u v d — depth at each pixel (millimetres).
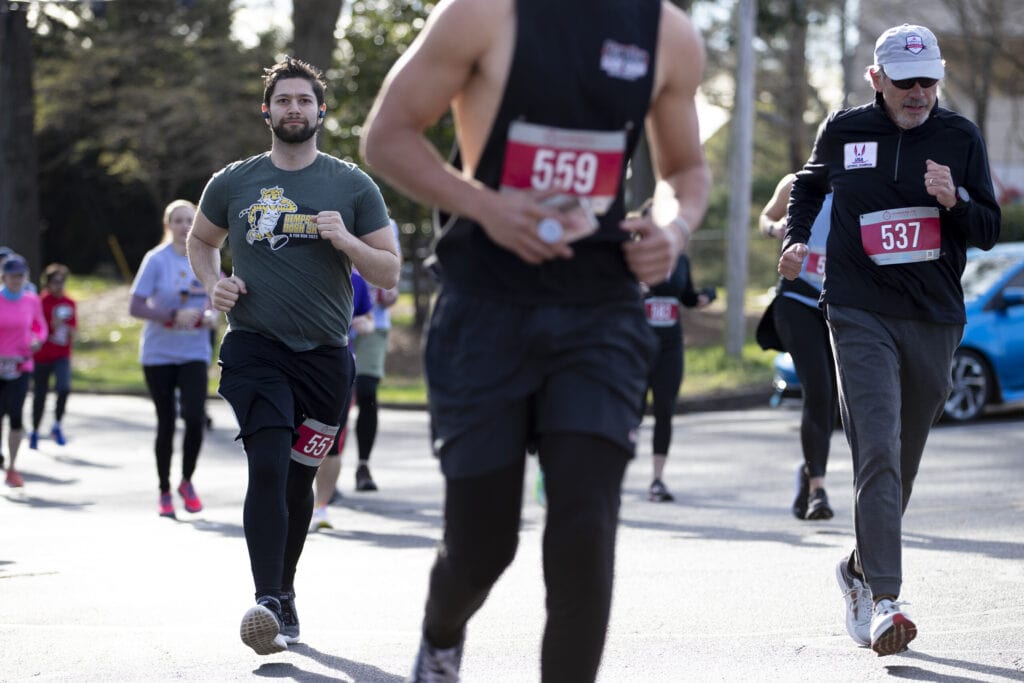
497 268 7637
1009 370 35781
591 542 7434
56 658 12555
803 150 93312
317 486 21266
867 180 12477
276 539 12070
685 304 24500
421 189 7375
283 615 13031
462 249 7746
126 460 32656
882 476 11875
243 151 91500
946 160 12375
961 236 12492
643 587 15586
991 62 78312
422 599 15266
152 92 90562
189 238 13836
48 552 18906
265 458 12258
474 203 7305
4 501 25219
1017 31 80062
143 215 118625
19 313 27188
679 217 7762
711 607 14445
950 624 13344
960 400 35688
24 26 64500
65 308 35469
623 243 7668
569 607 7539
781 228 18297
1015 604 14195
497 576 7871
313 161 13523
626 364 7676
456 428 7621
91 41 92812
